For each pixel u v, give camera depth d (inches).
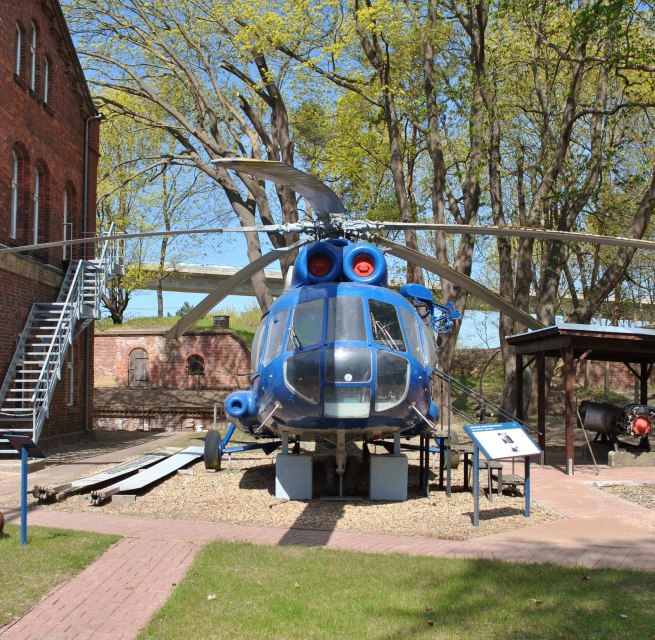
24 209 711.7
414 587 242.4
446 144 1154.7
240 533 344.2
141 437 940.0
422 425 441.4
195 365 1412.4
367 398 374.0
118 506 418.6
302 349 384.8
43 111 750.5
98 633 203.9
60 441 784.3
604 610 217.9
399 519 385.4
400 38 902.4
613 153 884.0
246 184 1013.8
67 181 829.8
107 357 1437.0
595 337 580.1
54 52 786.8
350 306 390.0
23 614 219.8
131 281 1590.8
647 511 406.3
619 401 1285.7
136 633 203.3
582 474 568.1
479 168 874.1
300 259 419.8
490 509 413.7
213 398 1307.8
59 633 203.9
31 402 711.7
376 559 281.9
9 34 663.8
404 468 446.6
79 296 743.1
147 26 1056.2
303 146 1158.3
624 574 260.7
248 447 575.8
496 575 256.7
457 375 1517.0
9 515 385.4
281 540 328.2
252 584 245.6
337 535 342.3
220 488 487.5
